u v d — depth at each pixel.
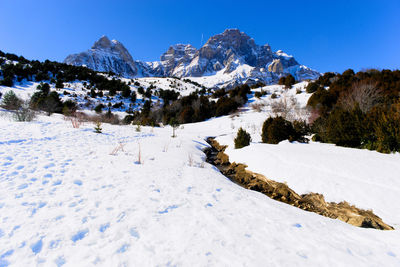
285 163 6.21
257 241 2.21
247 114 23.34
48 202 2.67
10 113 11.77
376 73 16.66
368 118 7.39
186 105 33.59
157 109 37.22
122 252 1.86
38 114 13.99
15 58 51.22
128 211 2.67
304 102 22.38
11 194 2.74
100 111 28.84
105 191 3.28
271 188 5.50
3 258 1.65
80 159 4.95
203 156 9.24
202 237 2.20
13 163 3.96
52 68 49.84
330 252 2.08
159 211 2.77
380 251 2.20
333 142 8.71
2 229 1.99
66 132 8.20
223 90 39.69
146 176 4.40
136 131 13.59
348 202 4.05
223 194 3.89
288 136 9.67
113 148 6.88
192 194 3.66
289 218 2.99
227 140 13.02
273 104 22.81
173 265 1.73
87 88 45.12
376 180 4.33
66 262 1.68
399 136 5.96
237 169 7.40
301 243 2.25
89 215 2.46
